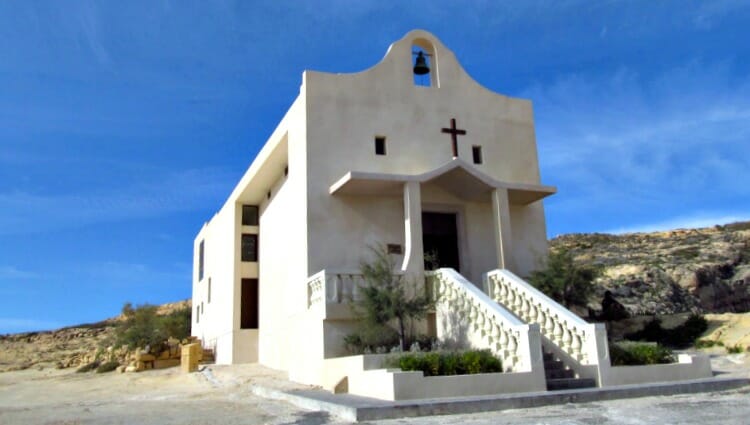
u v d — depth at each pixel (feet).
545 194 63.00
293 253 62.34
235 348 83.56
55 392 66.85
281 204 73.10
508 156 67.26
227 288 89.51
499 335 43.55
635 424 28.53
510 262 58.80
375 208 59.47
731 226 198.08
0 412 45.96
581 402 36.58
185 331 120.06
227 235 92.43
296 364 57.93
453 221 63.98
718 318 69.26
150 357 84.69
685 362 46.16
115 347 96.63
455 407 33.68
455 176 59.62
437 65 66.03
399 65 64.08
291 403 42.45
